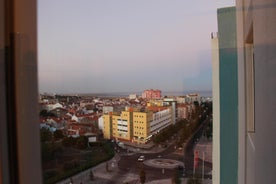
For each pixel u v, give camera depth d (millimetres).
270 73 1025
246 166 2309
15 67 677
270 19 1000
